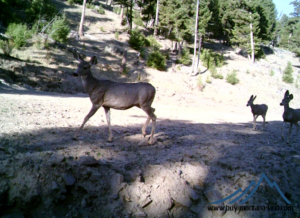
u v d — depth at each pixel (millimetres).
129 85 6199
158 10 44781
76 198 4262
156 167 5152
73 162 4668
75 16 41219
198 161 5746
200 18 36125
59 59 24547
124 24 43750
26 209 3949
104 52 30969
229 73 37031
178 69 33469
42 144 5438
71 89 20281
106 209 4148
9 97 11453
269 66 46906
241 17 46344
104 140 6508
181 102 23375
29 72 19328
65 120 8391
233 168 5574
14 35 24156
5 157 4539
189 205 4523
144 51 35312
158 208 4352
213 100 26922
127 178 4707
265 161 6043
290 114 8352
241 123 13508
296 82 41375
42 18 29781
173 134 8211
